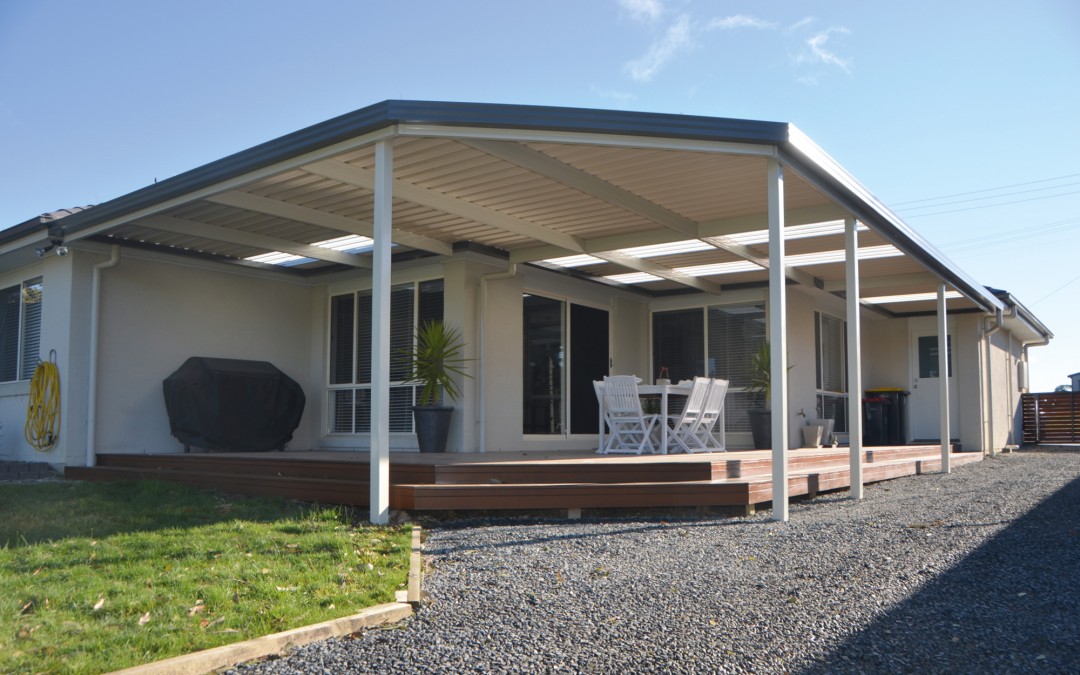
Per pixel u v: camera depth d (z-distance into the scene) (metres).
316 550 4.99
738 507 6.76
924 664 3.01
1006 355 16.95
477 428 10.14
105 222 8.52
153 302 10.16
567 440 11.40
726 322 12.43
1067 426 18.22
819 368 13.18
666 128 5.91
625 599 3.98
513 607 3.86
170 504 6.89
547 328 11.31
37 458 9.84
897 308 14.36
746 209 8.21
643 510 6.88
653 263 10.73
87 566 4.46
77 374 9.51
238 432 10.41
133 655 3.06
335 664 3.09
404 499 6.45
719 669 3.00
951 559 4.77
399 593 4.03
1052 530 5.71
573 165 6.88
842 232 8.73
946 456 10.84
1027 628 3.42
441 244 9.90
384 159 6.23
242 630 3.41
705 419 10.08
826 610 3.73
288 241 9.66
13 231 9.45
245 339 11.08
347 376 11.45
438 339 9.81
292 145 6.55
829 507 7.19
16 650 3.06
